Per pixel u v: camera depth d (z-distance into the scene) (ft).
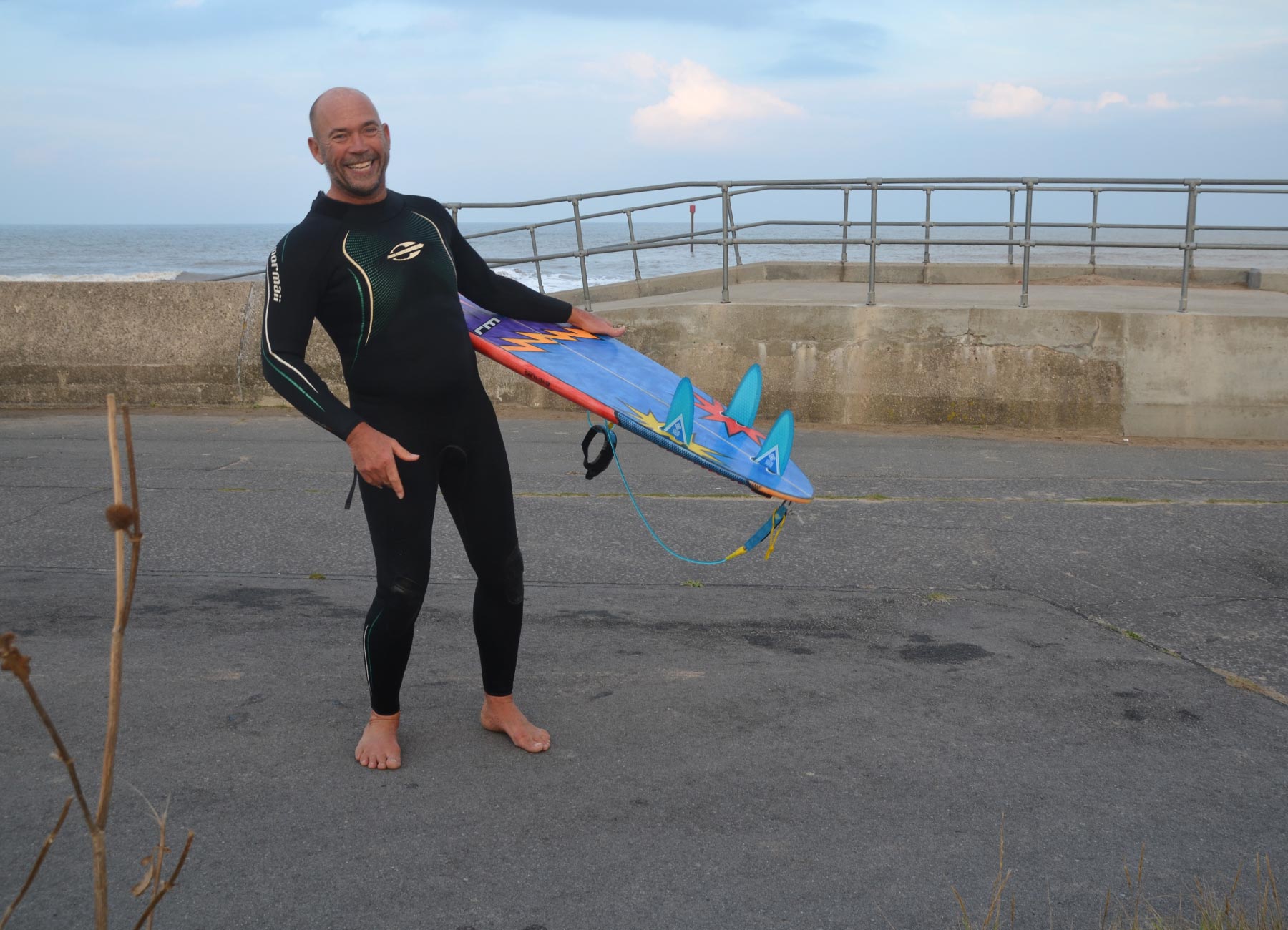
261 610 14.62
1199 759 10.55
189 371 32.07
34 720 10.93
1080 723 11.36
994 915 7.88
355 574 16.42
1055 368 28.63
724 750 10.61
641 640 13.74
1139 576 16.67
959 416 29.32
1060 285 43.34
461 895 8.08
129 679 12.10
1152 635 14.19
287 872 8.34
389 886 8.18
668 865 8.55
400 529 9.73
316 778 9.88
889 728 11.17
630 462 24.61
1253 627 14.47
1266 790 9.94
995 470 24.08
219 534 18.45
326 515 19.74
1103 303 33.14
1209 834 9.14
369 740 10.30
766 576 16.56
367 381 9.64
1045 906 8.04
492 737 10.85
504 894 8.11
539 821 9.20
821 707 11.70
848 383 29.86
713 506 20.62
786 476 10.41
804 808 9.49
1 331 32.22
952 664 13.03
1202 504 21.06
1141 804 9.64
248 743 10.59
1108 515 20.18
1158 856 8.79
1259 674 12.87
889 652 13.43
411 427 9.66
